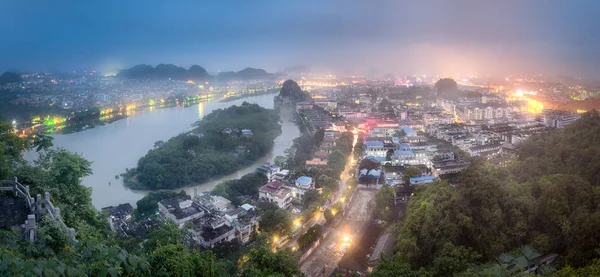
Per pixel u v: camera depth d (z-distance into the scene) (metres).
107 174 187.88
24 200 55.72
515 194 93.06
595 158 103.12
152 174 170.50
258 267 80.69
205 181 182.12
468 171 100.75
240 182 161.25
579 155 109.25
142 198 147.50
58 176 69.25
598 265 67.69
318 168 166.75
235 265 93.81
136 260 31.34
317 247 110.00
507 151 179.75
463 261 78.56
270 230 114.56
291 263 83.12
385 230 110.12
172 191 153.25
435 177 145.50
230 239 113.12
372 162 172.38
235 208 132.88
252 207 132.38
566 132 136.00
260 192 147.25
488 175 97.50
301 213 127.50
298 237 117.31
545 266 76.88
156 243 72.50
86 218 70.19
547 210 87.50
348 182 154.38
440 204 96.88
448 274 78.25
